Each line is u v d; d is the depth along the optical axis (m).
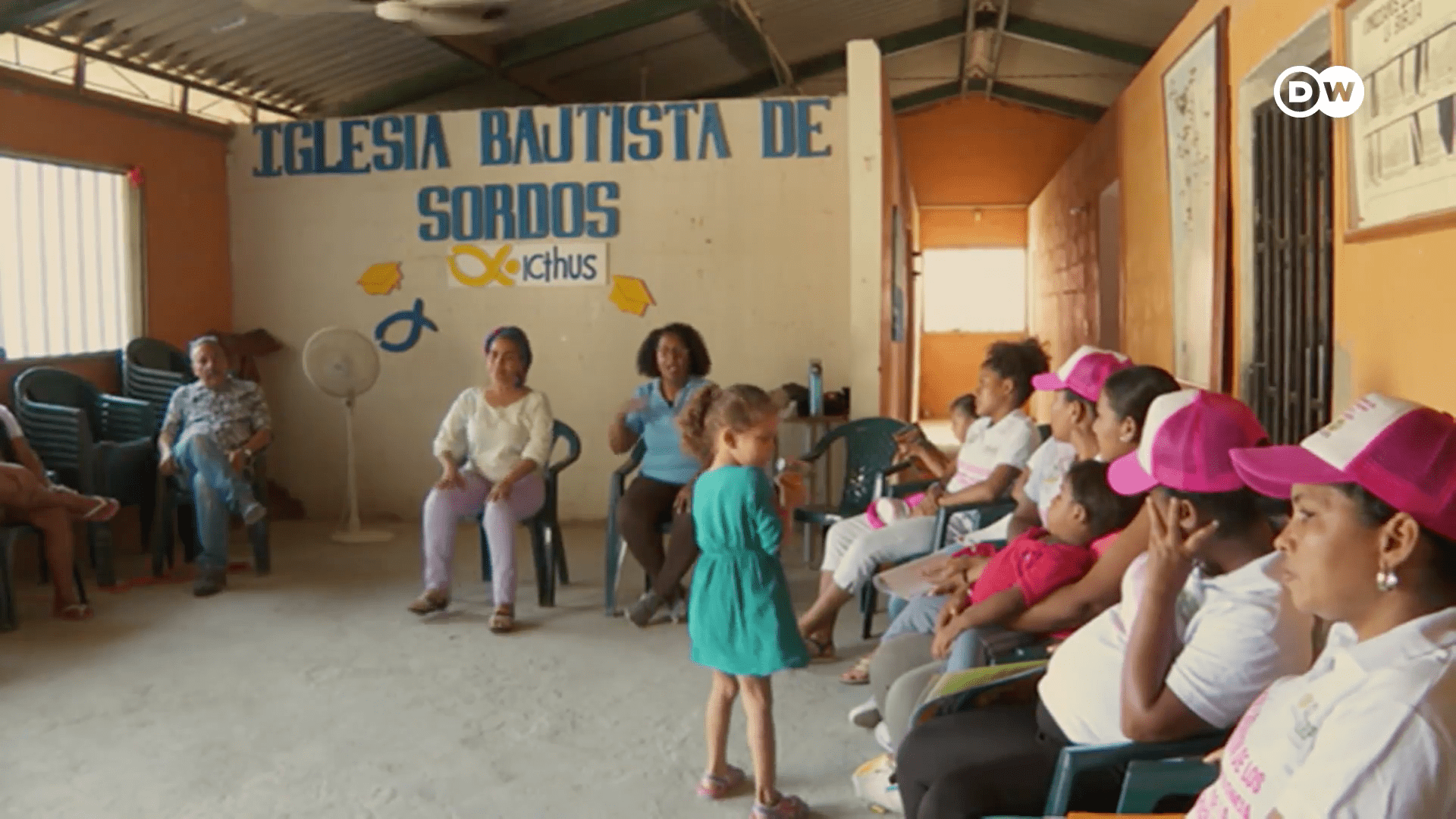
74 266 6.59
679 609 5.36
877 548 4.39
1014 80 14.33
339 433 7.83
